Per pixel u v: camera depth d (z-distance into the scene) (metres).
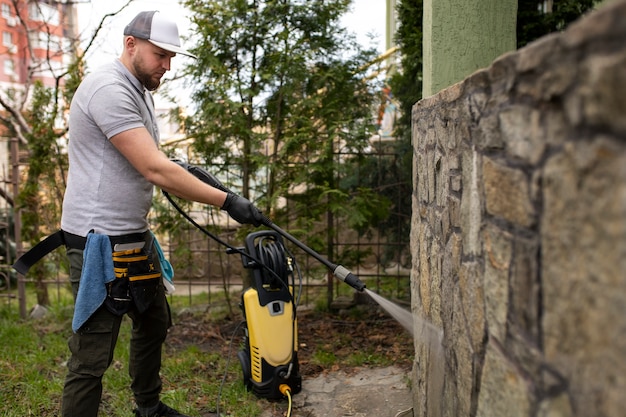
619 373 0.74
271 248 3.08
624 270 0.72
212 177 2.64
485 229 1.38
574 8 4.03
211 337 4.20
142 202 2.41
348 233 5.83
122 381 3.31
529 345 1.08
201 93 4.35
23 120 5.48
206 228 4.76
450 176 1.82
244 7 4.14
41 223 4.80
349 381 3.33
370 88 4.63
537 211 1.02
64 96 4.57
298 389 3.11
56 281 4.99
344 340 4.04
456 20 2.64
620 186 0.73
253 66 4.40
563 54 0.88
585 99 0.81
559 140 0.92
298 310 4.78
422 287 2.41
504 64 1.19
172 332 4.32
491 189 1.31
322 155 4.26
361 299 4.77
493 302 1.30
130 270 2.34
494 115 1.28
